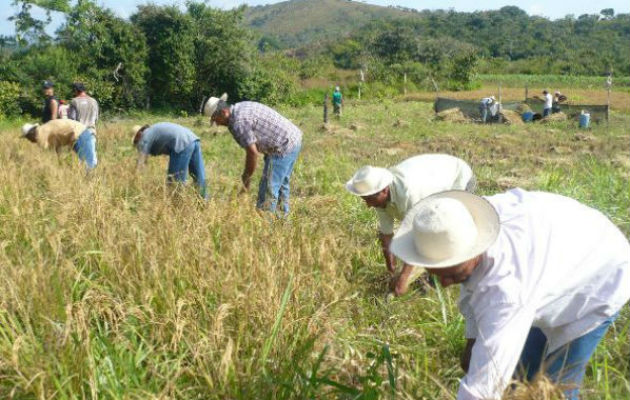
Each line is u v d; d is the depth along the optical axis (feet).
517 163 40.57
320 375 10.62
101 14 106.42
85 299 11.91
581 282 8.39
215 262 13.61
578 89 171.22
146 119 95.55
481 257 7.87
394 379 10.22
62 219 15.92
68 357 10.07
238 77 113.19
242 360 10.55
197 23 112.37
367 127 67.51
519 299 7.64
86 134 27.89
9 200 18.95
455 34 360.89
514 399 7.60
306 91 131.75
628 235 19.86
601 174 29.04
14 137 40.83
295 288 12.41
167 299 12.08
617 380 10.81
